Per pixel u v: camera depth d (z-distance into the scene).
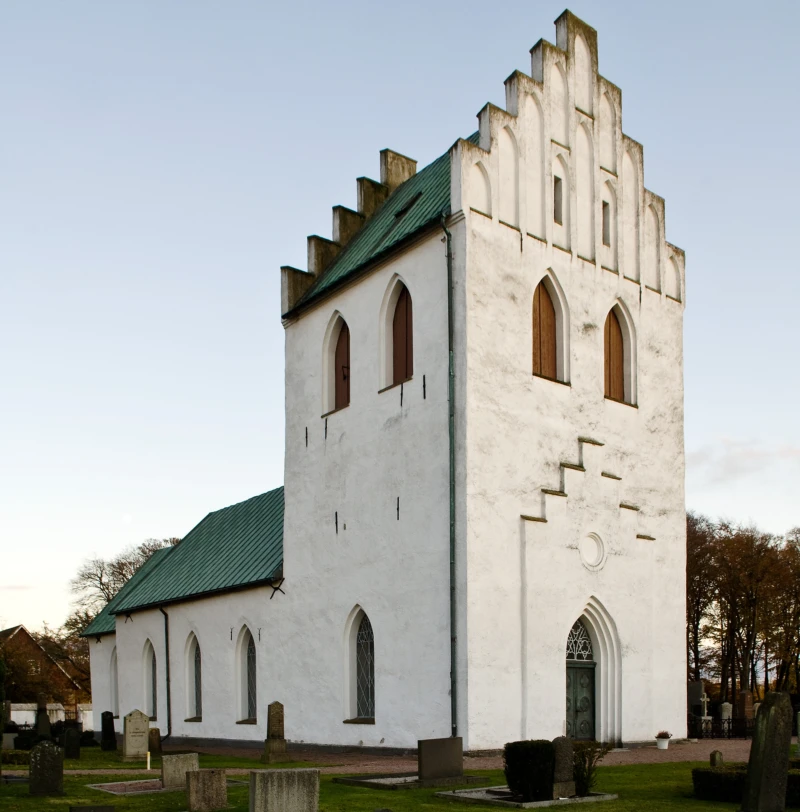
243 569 39.03
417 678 27.66
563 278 30.66
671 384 34.16
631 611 30.59
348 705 30.98
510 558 27.45
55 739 41.00
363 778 20.61
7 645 76.50
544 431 29.17
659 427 33.31
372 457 31.03
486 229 28.61
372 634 30.41
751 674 62.66
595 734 29.28
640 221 33.97
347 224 38.31
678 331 34.81
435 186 32.84
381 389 30.95
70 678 84.06
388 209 37.16
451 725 26.02
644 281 33.69
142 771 25.56
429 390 28.70
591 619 29.66
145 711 47.38
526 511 28.16
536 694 27.17
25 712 72.75
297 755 29.59
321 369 34.66
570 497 29.36
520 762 17.44
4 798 19.00
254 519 44.59
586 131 32.56
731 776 17.50
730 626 61.09
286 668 34.59
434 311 28.86
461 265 28.03
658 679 31.41
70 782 22.27
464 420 27.19
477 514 26.88
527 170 30.25
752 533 62.53
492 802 17.09
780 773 15.73
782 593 58.97
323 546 33.12
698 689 45.88
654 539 32.12
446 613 26.84
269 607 36.16
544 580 28.03
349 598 31.33
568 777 17.80
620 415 31.89
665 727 31.30
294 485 35.28
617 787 19.31
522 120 30.33
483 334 27.98
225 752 33.78
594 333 31.47
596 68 33.22
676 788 19.17
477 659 26.08
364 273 32.47
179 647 43.75
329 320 34.53
